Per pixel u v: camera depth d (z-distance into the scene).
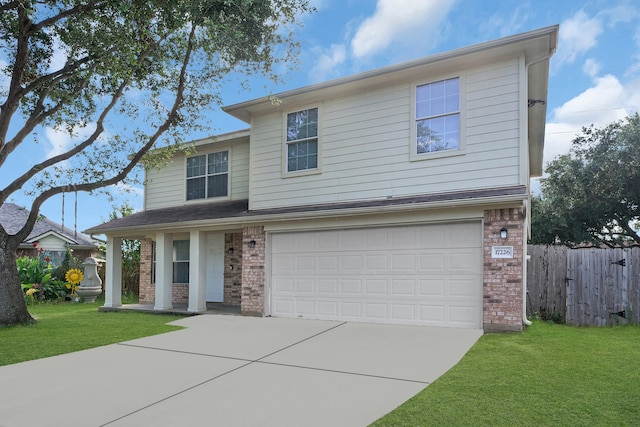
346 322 9.77
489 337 7.75
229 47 10.70
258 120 12.34
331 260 10.34
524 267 8.52
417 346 7.24
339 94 11.02
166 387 5.43
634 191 18.00
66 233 24.11
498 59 9.10
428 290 9.07
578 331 8.62
